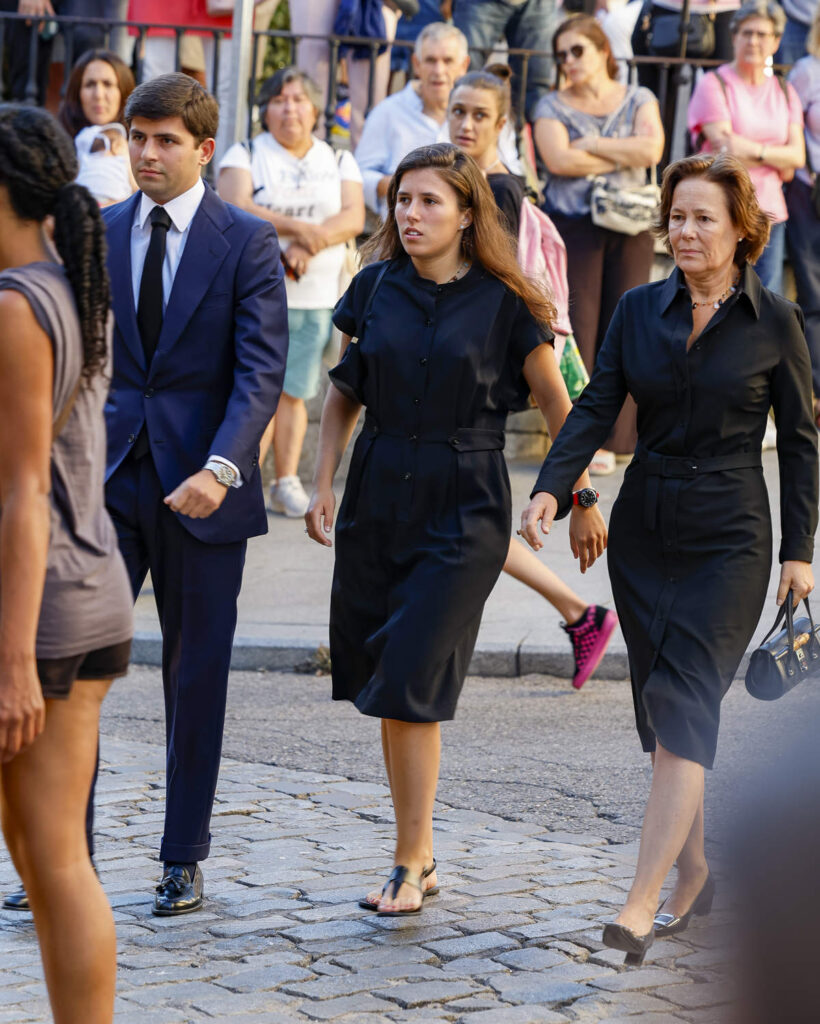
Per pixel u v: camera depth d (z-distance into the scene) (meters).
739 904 4.00
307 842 11.24
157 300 10.04
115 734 14.38
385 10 24.23
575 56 22.19
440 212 9.84
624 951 8.77
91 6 25.11
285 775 13.05
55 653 6.53
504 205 16.48
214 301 10.02
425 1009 8.26
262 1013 8.17
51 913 6.80
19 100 25.56
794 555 9.27
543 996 8.41
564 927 9.48
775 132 23.00
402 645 9.69
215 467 9.58
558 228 22.64
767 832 3.96
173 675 10.12
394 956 9.02
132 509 10.02
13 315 6.27
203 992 8.45
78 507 6.64
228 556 10.06
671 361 9.20
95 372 6.59
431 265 10.05
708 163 9.14
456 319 9.93
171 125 9.90
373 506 10.00
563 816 11.95
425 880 10.07
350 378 10.22
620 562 9.42
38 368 6.30
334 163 21.56
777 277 23.64
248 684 16.73
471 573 9.80
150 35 24.55
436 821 11.81
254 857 10.88
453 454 9.91
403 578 9.97
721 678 8.92
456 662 9.86
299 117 21.25
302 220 21.34
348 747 14.01
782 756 4.07
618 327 9.59
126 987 8.50
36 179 6.49
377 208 21.86
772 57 24.14
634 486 9.40
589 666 16.14
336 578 10.24
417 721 9.62
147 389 10.04
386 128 21.89
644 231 22.66
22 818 6.76
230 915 9.71
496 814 12.01
